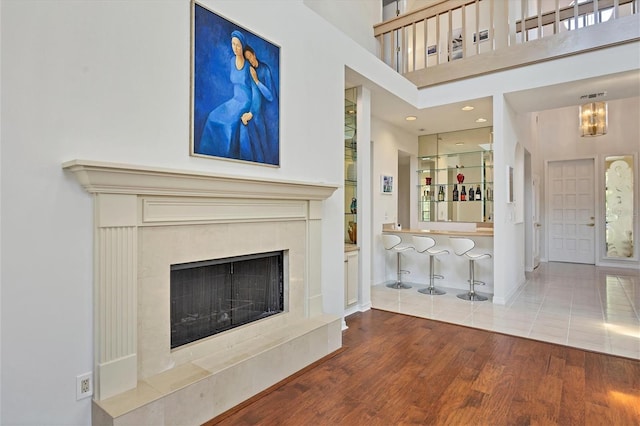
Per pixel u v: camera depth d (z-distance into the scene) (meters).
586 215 7.83
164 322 2.12
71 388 1.75
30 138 1.63
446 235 5.46
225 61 2.46
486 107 4.98
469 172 6.63
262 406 2.20
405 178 7.59
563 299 4.78
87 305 1.81
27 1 1.61
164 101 2.13
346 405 2.21
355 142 4.24
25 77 1.61
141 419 1.76
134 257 1.93
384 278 5.90
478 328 3.63
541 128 8.28
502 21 5.54
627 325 3.71
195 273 2.41
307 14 3.19
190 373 2.08
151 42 2.07
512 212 5.10
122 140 1.94
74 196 1.76
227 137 2.46
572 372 2.66
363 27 5.28
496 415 2.11
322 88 3.35
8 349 1.58
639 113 7.22
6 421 1.58
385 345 3.18
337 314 3.54
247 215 2.57
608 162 7.57
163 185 2.01
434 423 2.04
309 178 3.19
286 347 2.58
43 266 1.67
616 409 2.17
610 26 3.70
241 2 2.59
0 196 1.55
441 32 6.12
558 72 4.03
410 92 4.83
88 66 1.81
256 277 2.81
